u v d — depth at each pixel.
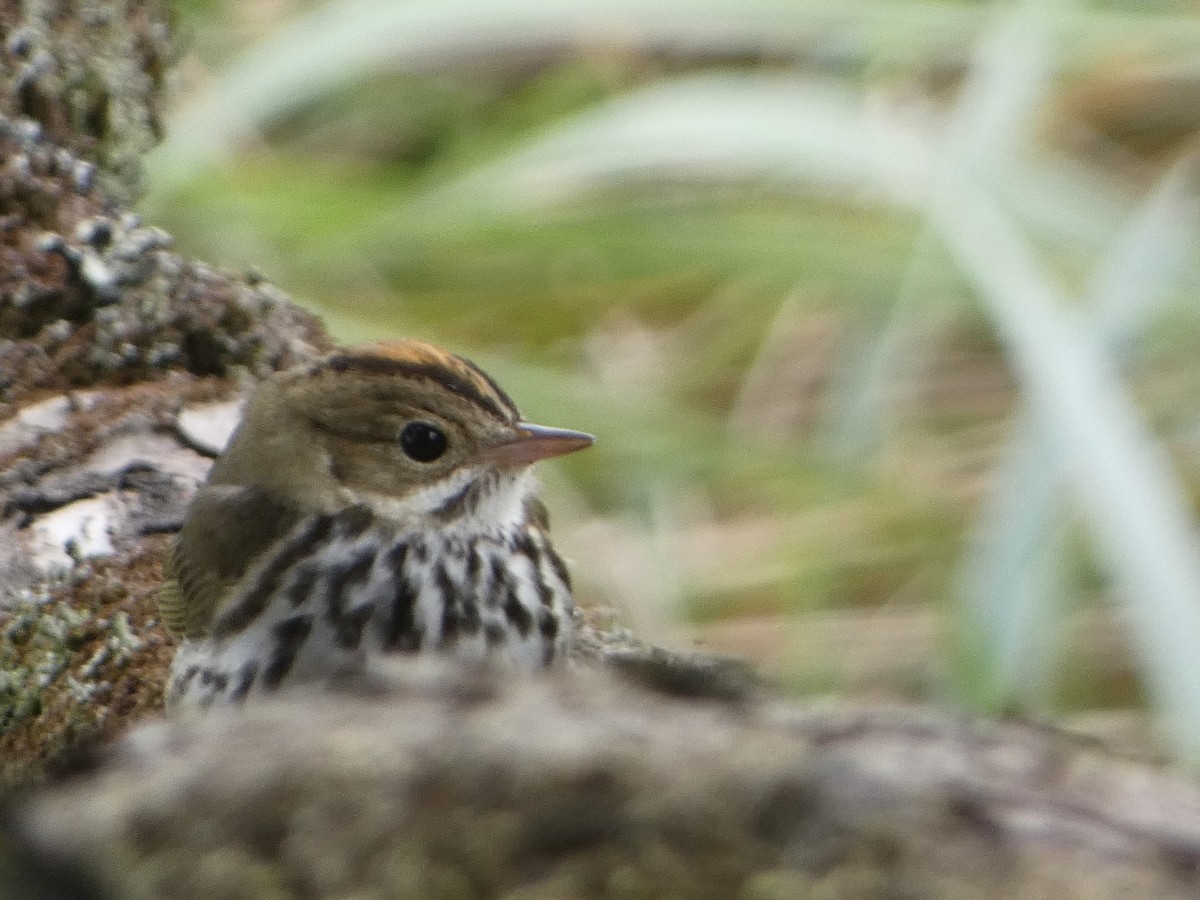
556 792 3.51
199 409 9.43
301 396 8.44
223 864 3.56
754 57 16.11
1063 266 13.42
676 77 15.99
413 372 8.38
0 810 3.79
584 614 9.64
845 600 13.21
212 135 13.16
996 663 11.07
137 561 8.76
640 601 12.45
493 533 8.46
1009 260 12.31
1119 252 12.45
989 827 3.48
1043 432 11.39
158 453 9.23
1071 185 13.67
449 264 14.60
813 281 13.82
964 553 12.70
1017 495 11.36
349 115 15.74
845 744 3.64
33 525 8.86
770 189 14.84
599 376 14.45
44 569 8.69
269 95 13.31
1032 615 11.34
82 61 10.80
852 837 3.46
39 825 3.66
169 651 8.48
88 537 8.82
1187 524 12.15
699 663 4.49
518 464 8.40
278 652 8.16
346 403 8.36
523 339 14.66
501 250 14.12
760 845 3.46
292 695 3.97
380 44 13.48
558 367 14.53
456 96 15.81
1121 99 15.27
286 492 8.39
